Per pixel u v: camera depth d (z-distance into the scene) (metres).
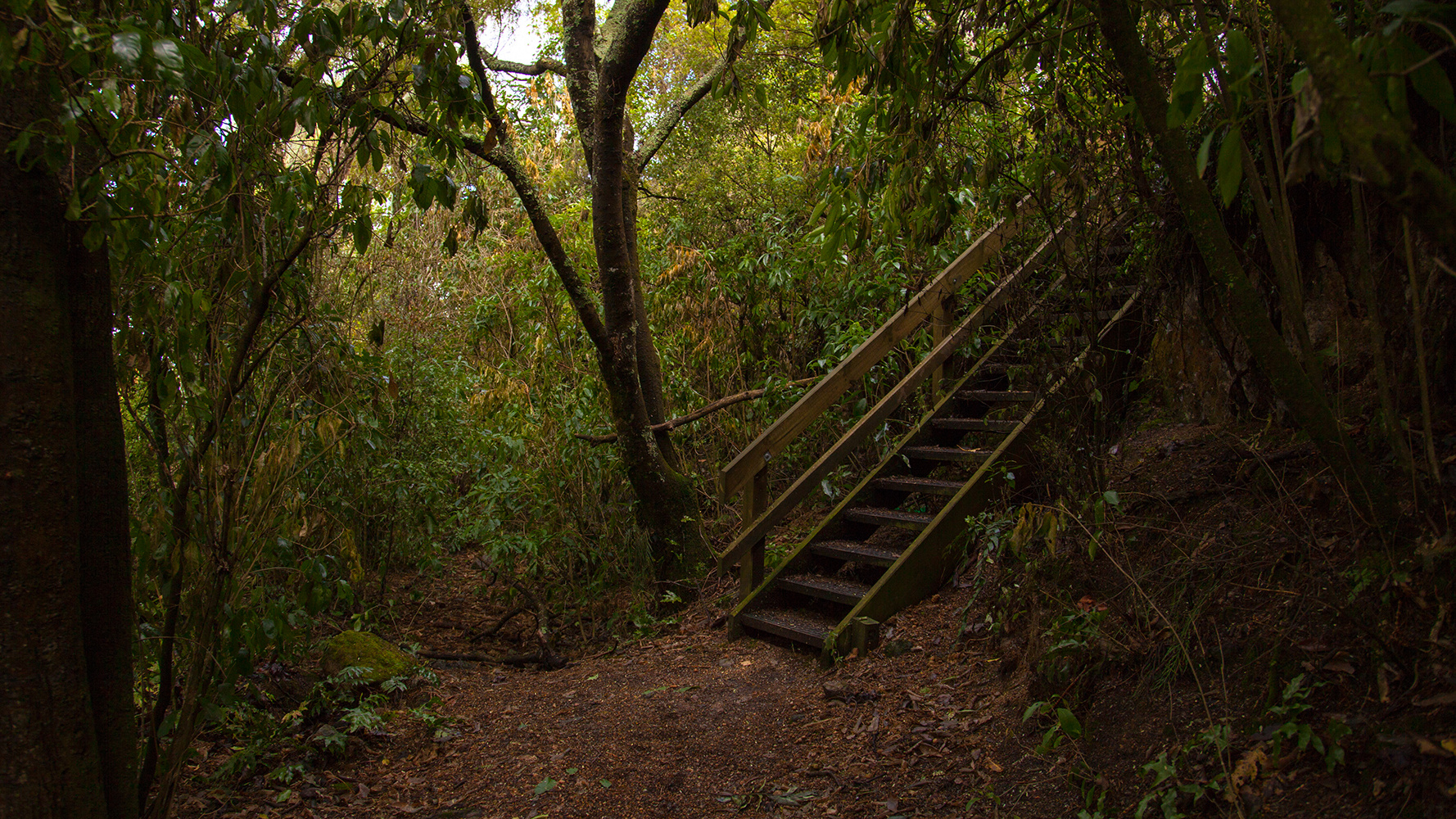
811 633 4.66
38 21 2.02
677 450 7.16
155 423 2.82
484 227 4.05
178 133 2.65
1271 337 2.36
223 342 3.00
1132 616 3.20
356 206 2.97
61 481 2.12
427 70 3.12
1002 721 3.26
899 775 3.16
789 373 7.49
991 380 5.70
